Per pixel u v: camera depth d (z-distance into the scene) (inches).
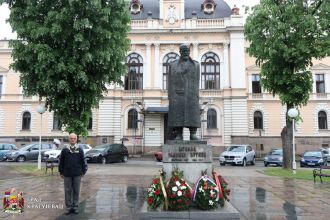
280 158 1116.5
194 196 313.1
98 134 1565.0
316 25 825.5
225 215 301.6
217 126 1593.3
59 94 815.1
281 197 453.7
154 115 1585.9
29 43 792.9
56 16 758.5
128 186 556.7
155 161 1288.1
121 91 1609.3
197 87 367.9
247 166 1122.7
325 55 836.6
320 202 415.2
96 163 1146.0
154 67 1624.0
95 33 805.9
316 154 1144.2
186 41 1628.9
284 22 847.1
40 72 775.1
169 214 301.7
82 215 335.3
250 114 1684.3
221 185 336.8
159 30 1621.6
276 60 873.5
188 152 344.5
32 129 1686.8
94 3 768.3
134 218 322.3
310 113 1690.5
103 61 812.6
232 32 1608.0
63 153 347.6
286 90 887.1
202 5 1708.9
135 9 1713.8
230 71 1608.0
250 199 435.8
